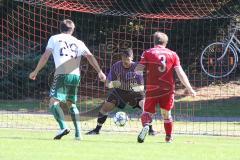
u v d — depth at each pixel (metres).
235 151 26.42
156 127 44.16
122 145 27.89
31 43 73.56
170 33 75.06
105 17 74.19
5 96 71.81
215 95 68.62
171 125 30.78
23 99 71.25
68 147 26.33
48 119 48.59
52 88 30.42
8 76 72.12
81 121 43.84
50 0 70.00
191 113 58.41
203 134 38.41
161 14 73.62
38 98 71.06
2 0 72.75
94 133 36.66
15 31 73.31
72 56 30.42
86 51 30.81
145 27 73.25
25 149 25.30
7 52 72.94
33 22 72.62
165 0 74.12
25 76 71.94
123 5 74.31
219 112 59.91
